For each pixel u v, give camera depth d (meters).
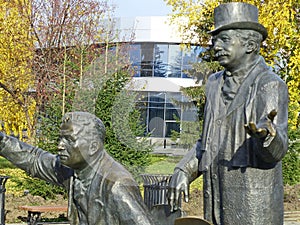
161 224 3.18
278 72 15.19
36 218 10.32
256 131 2.86
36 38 18.50
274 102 3.39
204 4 12.97
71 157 3.00
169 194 3.27
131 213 2.96
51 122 10.14
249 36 3.54
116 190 2.97
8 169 16.70
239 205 3.54
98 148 2.99
